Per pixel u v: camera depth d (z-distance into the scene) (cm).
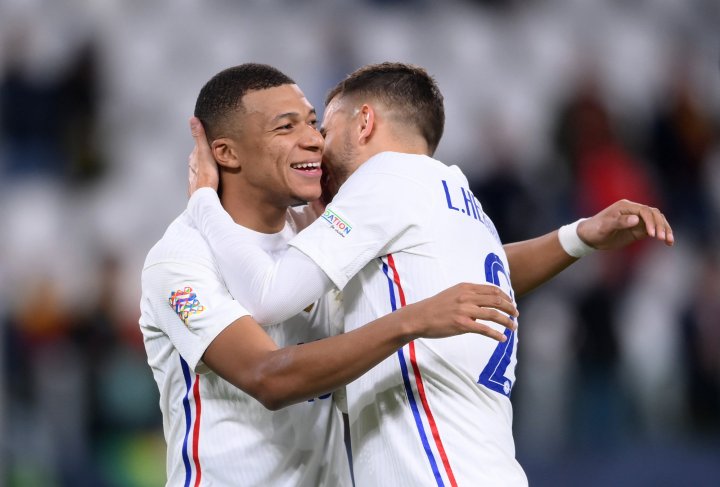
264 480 1091
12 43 3098
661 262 2967
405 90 1138
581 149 3081
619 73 3559
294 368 966
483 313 923
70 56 3120
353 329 1068
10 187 2975
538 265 1234
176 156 3145
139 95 3192
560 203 2989
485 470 1018
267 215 1141
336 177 1166
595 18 3678
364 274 1062
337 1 3462
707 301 2931
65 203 2973
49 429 2498
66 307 2625
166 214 3034
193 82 3275
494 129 3047
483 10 3600
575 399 2645
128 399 2516
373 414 1044
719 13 3781
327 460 1141
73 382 2533
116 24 3291
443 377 1023
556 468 2542
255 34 3366
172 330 1059
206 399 1093
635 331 2859
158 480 2441
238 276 1039
